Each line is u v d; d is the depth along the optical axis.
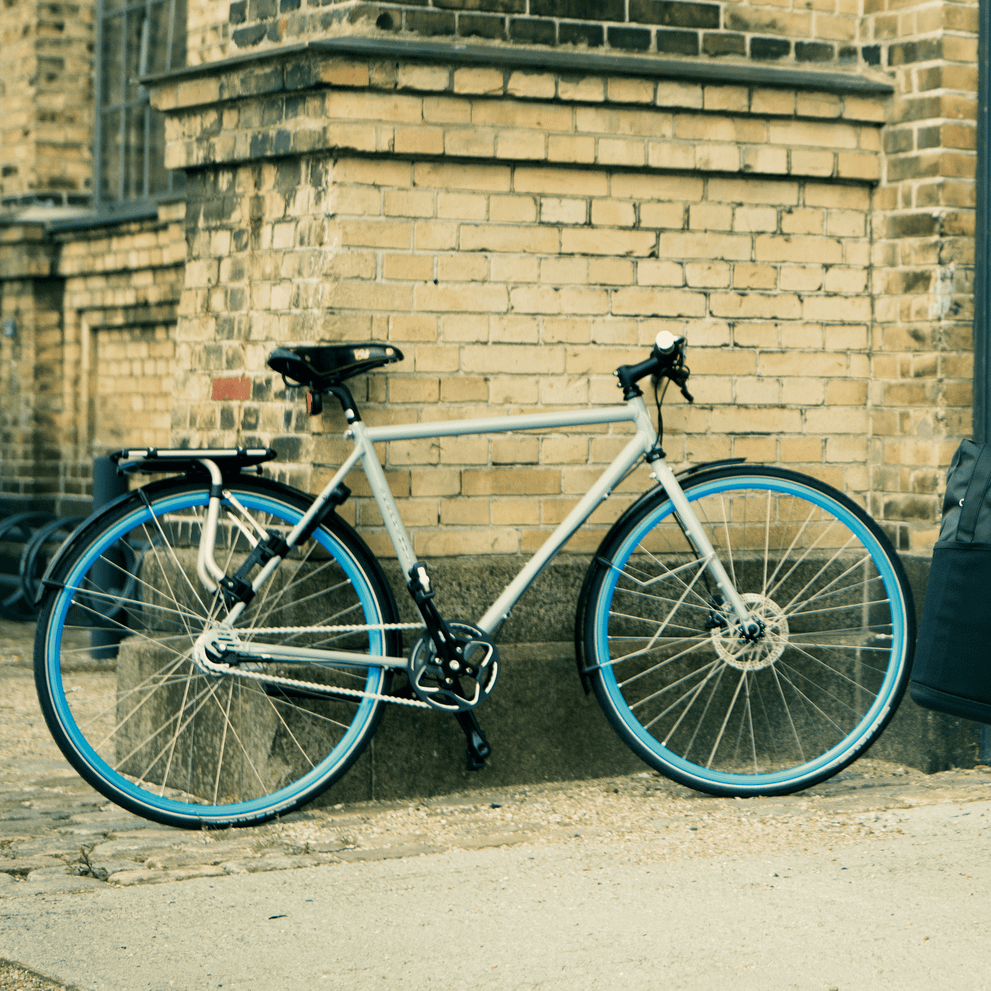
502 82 4.43
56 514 8.78
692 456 4.77
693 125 4.69
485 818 4.12
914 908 3.30
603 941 3.10
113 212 8.64
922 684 3.64
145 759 4.59
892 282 4.92
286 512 4.16
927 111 4.80
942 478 4.78
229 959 3.01
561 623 4.59
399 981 2.90
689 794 4.40
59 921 3.23
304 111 4.35
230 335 4.67
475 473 4.50
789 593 4.84
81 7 8.82
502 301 4.51
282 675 4.18
